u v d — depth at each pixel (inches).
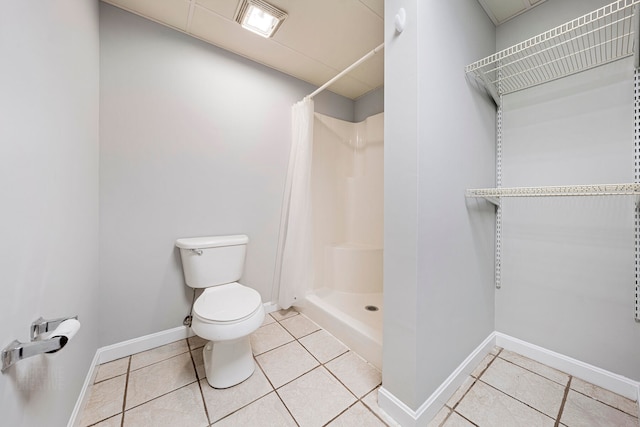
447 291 47.1
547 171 56.2
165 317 65.5
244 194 77.4
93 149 51.1
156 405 46.1
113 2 56.2
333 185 98.7
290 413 44.7
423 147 39.9
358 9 58.0
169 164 64.6
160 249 64.1
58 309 34.5
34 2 28.3
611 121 48.6
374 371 55.6
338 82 91.9
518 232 60.9
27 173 27.0
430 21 41.0
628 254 47.6
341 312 72.2
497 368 56.1
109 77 56.4
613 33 47.6
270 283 84.5
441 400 45.6
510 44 60.3
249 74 77.3
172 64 64.2
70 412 38.8
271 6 57.0
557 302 55.9
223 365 51.4
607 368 49.9
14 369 24.5
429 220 41.9
